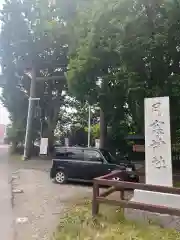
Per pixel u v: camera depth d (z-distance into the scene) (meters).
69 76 14.47
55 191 10.69
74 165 12.45
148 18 11.05
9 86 29.19
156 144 6.90
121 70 12.25
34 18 25.17
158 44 10.83
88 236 5.55
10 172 16.36
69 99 30.31
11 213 7.46
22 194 10.02
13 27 25.81
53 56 26.06
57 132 34.34
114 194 10.10
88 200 9.00
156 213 6.28
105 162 12.00
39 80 25.94
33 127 29.03
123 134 24.75
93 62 13.08
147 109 7.14
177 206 6.34
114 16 11.41
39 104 29.59
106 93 13.97
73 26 18.36
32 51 25.77
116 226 6.10
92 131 33.88
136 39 11.07
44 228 6.22
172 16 10.44
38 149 28.75
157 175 6.80
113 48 12.23
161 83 11.96
